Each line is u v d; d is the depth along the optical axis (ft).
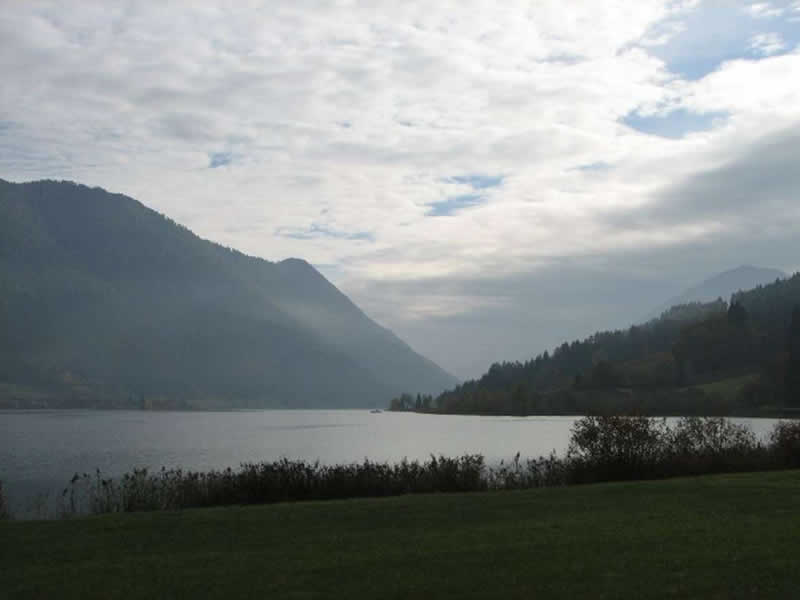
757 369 533.55
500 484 85.46
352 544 47.21
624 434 89.56
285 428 453.17
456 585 37.04
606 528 50.62
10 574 41.47
